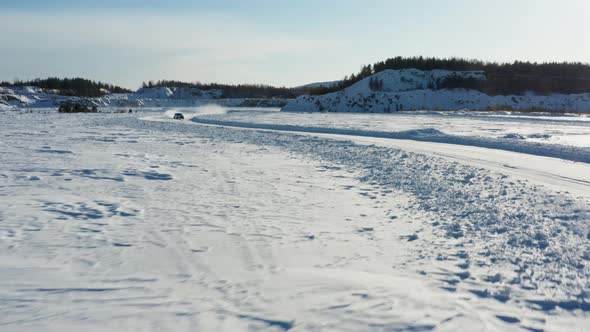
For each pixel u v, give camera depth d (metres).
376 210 8.48
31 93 133.00
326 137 26.36
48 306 3.96
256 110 100.62
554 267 5.47
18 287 4.38
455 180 11.68
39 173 11.52
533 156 17.27
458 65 124.69
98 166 13.02
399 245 6.30
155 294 4.31
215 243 6.15
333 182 11.55
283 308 4.05
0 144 18.92
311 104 94.38
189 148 19.56
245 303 4.15
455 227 7.29
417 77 113.00
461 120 46.75
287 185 10.99
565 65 116.31
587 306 4.38
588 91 104.06
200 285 4.59
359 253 5.90
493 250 6.11
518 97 100.81
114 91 189.50
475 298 4.48
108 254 5.52
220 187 10.52
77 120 42.91
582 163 15.24
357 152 18.47
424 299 4.37
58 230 6.51
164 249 5.80
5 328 3.52
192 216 7.66
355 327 3.71
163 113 77.31
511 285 4.87
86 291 4.33
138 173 12.07
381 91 104.94
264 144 22.27
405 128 33.62
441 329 3.74
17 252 5.47
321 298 4.30
